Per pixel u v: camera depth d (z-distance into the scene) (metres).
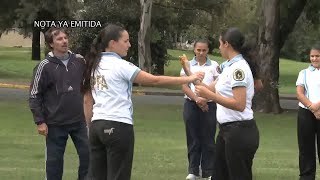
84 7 27.59
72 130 6.19
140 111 17.45
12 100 19.25
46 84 6.04
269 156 9.74
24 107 16.98
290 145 11.36
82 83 5.07
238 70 4.88
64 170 7.90
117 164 4.76
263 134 13.19
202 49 7.18
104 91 4.74
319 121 6.97
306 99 6.85
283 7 18.56
